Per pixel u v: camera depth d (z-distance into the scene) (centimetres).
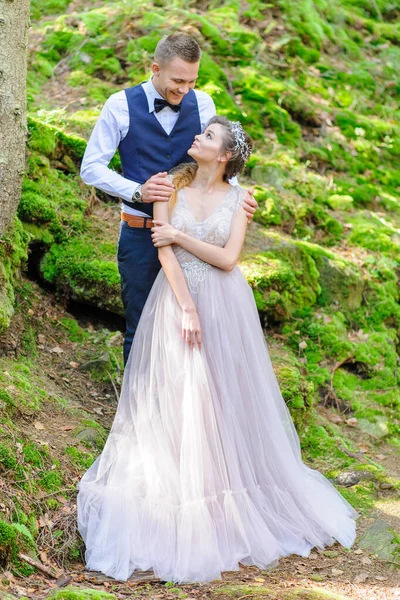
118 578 321
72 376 452
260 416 369
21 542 316
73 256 499
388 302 577
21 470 346
